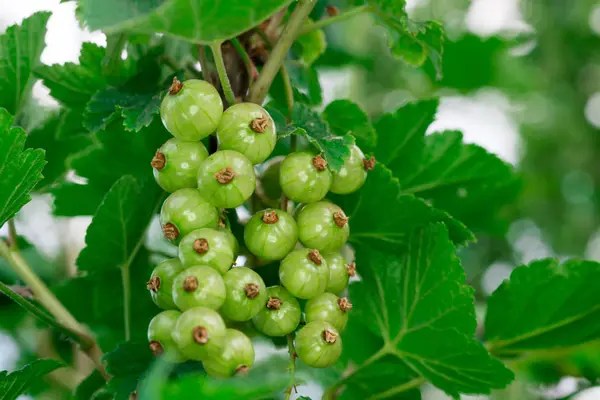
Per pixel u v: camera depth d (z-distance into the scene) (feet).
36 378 0.85
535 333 0.91
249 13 0.75
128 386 0.83
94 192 0.95
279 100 0.93
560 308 0.90
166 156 0.80
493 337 0.92
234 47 0.87
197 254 0.78
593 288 0.89
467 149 0.94
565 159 2.39
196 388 0.71
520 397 1.27
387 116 0.94
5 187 0.83
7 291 0.84
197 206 0.80
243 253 0.89
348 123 0.90
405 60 0.92
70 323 0.90
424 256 0.87
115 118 0.85
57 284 0.94
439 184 0.96
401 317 0.89
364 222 0.89
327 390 0.91
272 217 0.81
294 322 0.81
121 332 0.95
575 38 2.23
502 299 0.92
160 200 0.90
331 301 0.82
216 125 0.80
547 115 2.39
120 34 0.84
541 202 2.37
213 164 0.79
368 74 1.69
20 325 1.07
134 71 0.90
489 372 0.85
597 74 2.30
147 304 0.93
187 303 0.77
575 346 0.95
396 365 0.90
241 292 0.79
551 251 2.34
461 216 0.98
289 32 0.84
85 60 0.90
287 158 0.82
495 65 1.24
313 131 0.84
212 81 0.87
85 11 0.73
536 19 2.19
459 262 0.85
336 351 0.81
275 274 0.87
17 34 0.89
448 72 1.23
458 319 0.85
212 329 0.76
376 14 0.89
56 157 0.96
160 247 1.11
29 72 0.91
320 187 0.82
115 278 0.93
